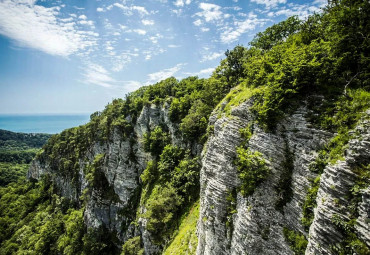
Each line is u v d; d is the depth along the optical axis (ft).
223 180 99.50
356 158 52.60
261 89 97.71
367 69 66.80
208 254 100.94
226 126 104.32
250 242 79.77
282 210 75.97
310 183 68.44
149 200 190.90
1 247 327.67
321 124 69.31
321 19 100.48
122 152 258.37
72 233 264.93
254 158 84.38
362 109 59.93
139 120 275.39
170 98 263.08
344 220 50.98
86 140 343.87
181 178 182.91
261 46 184.24
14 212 399.44
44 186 416.26
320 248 54.39
